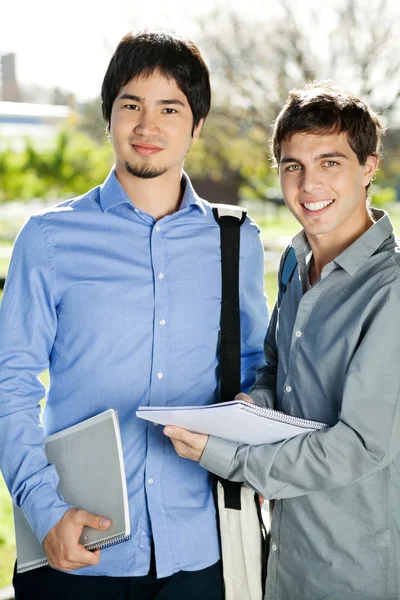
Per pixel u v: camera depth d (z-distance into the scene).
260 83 20.27
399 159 19.55
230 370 2.09
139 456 1.99
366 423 1.75
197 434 1.84
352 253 1.85
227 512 2.02
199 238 2.09
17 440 1.90
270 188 25.31
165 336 2.01
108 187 2.04
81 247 2.00
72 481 1.89
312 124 1.86
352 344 1.79
